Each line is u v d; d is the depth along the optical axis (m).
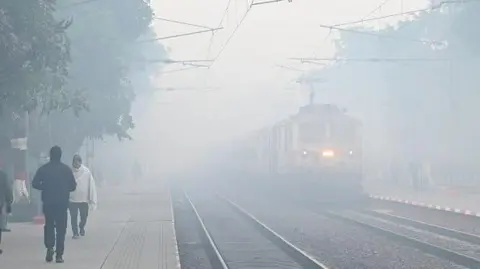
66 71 39.72
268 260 41.97
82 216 47.41
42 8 36.03
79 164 47.31
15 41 34.84
